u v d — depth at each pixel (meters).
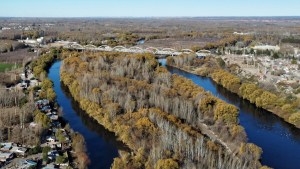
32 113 198.25
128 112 194.12
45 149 156.12
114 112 195.00
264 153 173.75
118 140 178.25
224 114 192.25
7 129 179.88
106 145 175.25
